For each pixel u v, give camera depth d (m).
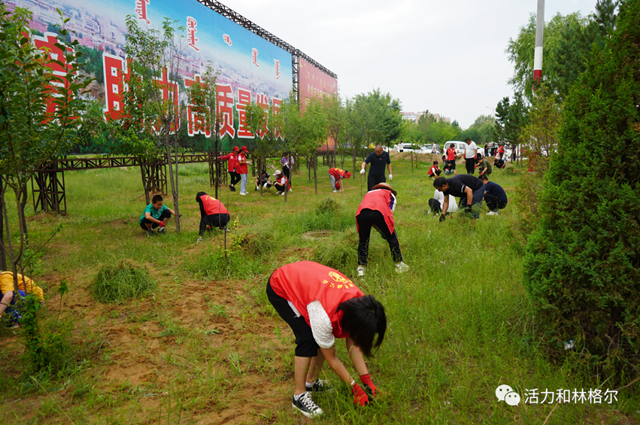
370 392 2.74
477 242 6.41
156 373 3.21
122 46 11.69
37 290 4.12
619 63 2.92
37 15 9.17
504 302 3.98
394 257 5.47
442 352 3.37
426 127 78.00
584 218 2.96
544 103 6.25
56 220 9.16
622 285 2.77
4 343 3.70
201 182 17.69
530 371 3.05
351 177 21.42
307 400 2.71
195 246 7.11
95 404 2.83
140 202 12.02
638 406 2.59
